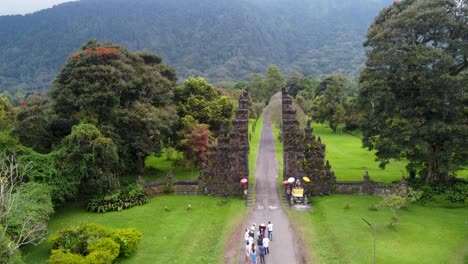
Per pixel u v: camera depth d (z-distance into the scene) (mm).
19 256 23969
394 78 39469
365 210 37312
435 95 36969
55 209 37781
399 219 34812
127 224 34438
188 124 53594
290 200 40344
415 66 37875
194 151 51188
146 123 43938
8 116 55469
